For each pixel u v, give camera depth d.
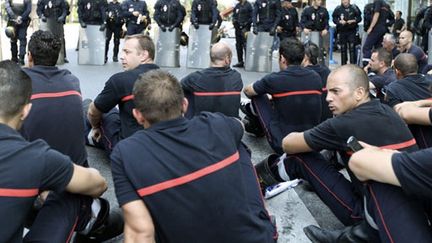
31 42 2.68
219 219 1.72
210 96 3.77
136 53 3.29
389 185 2.02
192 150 1.75
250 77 9.28
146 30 10.84
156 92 1.79
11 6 9.55
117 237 2.63
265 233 1.85
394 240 1.98
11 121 1.72
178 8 10.40
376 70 4.54
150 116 1.80
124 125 3.32
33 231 1.86
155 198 1.68
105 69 9.62
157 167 1.70
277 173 2.97
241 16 10.49
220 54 3.87
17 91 1.71
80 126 2.77
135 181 1.69
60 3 9.83
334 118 2.46
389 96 3.55
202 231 1.71
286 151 2.74
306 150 2.61
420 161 1.78
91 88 7.39
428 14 9.10
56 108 2.61
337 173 2.67
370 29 10.02
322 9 10.70
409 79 3.52
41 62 2.68
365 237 2.29
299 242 2.67
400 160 1.86
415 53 5.98
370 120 2.35
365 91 2.43
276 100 3.84
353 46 10.98
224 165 1.77
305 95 3.76
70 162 1.79
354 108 2.44
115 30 10.66
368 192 2.16
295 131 3.84
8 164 1.59
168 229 1.70
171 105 1.80
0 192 1.56
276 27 10.13
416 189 1.80
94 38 10.25
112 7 10.45
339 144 2.43
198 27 10.28
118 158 1.75
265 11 10.11
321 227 2.86
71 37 17.64
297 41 3.83
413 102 3.18
